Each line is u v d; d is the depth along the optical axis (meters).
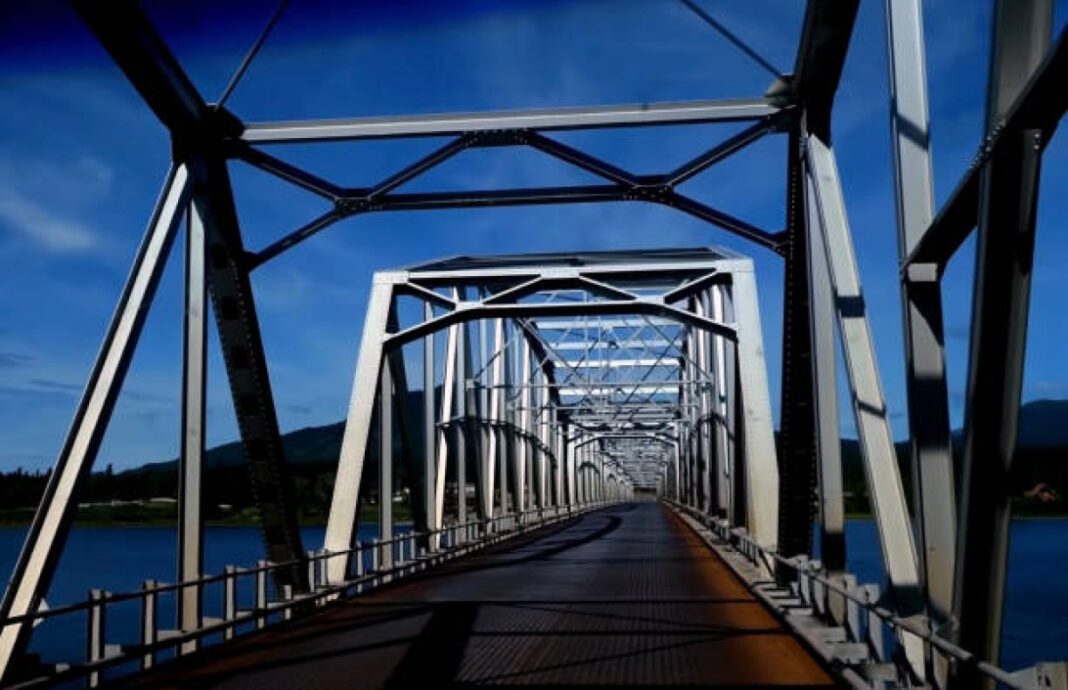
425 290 23.06
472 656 10.75
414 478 22.53
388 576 19.30
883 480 8.81
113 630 30.16
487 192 15.12
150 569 47.88
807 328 13.47
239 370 13.57
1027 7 4.68
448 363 29.38
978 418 5.02
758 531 19.72
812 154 11.89
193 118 12.30
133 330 10.31
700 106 13.45
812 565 12.28
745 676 9.38
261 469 13.88
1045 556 59.25
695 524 40.91
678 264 23.47
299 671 10.06
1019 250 4.77
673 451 76.25
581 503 66.75
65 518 9.23
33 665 8.67
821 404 11.60
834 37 11.25
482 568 22.62
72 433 9.57
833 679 9.16
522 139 14.11
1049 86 4.27
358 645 11.75
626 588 17.84
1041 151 4.62
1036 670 4.57
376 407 22.38
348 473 20.19
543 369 51.75
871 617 8.95
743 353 21.72
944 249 6.11
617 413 54.28
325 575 16.34
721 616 13.84
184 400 12.06
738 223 14.78
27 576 8.96
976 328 4.98
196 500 11.86
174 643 10.50
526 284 22.41
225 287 13.36
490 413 36.09
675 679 9.27
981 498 5.15
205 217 12.62
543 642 11.67
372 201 14.91
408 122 13.80
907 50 6.60
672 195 14.74
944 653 5.96
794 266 13.25
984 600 5.32
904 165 6.48
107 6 10.15
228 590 12.23
